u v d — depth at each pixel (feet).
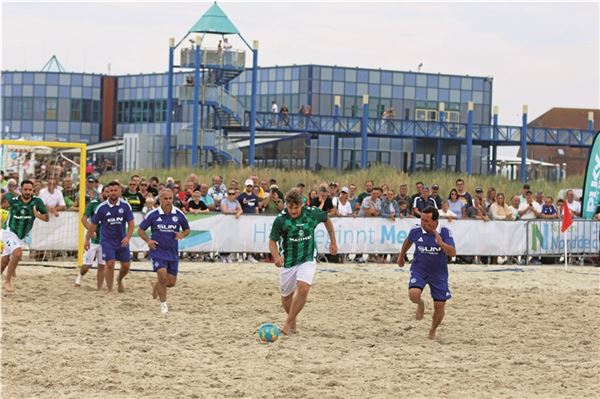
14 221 55.98
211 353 38.73
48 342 40.11
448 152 209.97
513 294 60.75
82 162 67.77
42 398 30.76
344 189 79.77
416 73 223.10
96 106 254.88
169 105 163.53
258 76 230.68
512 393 32.99
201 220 76.64
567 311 53.31
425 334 45.14
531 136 192.75
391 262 79.56
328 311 51.52
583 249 83.87
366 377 34.81
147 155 179.52
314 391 32.32
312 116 178.91
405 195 81.66
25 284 59.21
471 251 80.79
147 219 49.75
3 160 87.10
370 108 220.64
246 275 67.41
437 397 32.09
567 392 33.32
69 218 74.08
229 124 168.66
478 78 227.61
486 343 43.11
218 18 158.30
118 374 34.27
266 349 39.86
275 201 79.46
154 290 52.39
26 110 252.42
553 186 131.75
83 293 56.39
